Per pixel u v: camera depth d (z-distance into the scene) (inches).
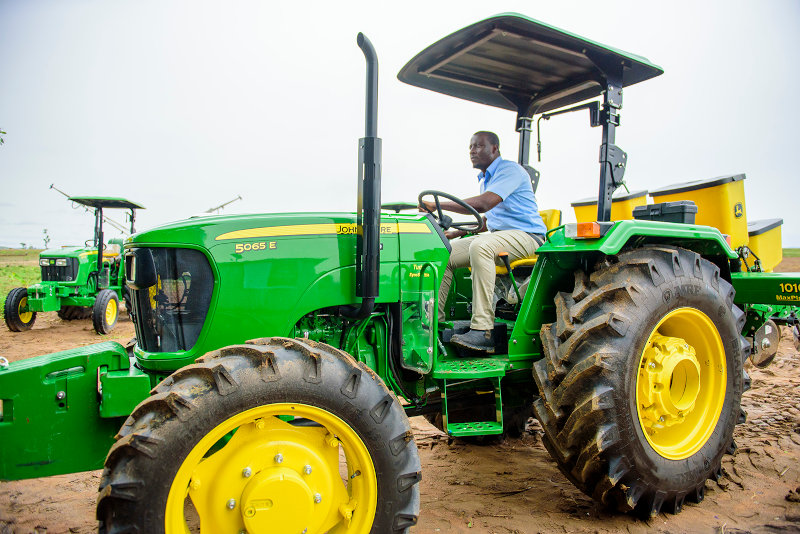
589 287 112.1
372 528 85.8
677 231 117.7
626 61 124.6
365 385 86.8
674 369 116.3
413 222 113.2
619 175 126.1
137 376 93.4
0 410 104.9
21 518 111.0
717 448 117.2
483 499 118.9
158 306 97.7
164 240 96.5
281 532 81.0
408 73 141.5
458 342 126.3
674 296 110.0
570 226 111.4
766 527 103.7
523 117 162.2
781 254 195.5
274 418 85.4
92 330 381.7
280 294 99.9
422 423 175.9
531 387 136.1
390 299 109.3
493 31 114.6
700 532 103.0
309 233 102.9
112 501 74.2
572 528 105.1
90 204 396.5
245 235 99.0
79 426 93.0
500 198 139.3
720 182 167.0
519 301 137.4
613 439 99.7
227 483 81.8
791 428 154.3
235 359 82.0
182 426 76.3
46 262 394.0
